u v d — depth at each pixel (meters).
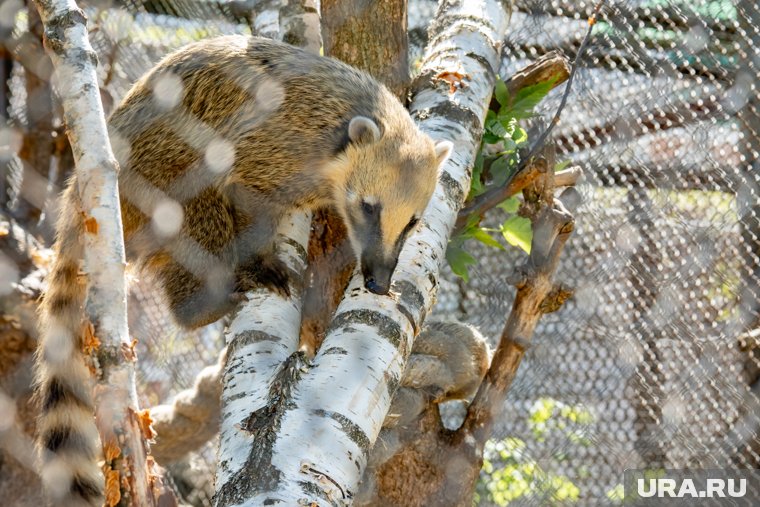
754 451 6.50
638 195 6.57
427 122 4.82
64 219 4.47
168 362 6.40
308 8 5.29
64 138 6.13
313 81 4.57
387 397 3.14
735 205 6.82
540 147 4.82
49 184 6.13
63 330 4.30
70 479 3.98
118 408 2.73
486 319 6.40
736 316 6.64
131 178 4.66
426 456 4.62
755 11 6.73
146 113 4.65
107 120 4.80
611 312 6.46
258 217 4.58
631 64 6.62
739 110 6.72
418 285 3.75
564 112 6.42
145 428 2.80
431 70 5.11
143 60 6.26
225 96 4.50
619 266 6.46
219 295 4.48
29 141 6.05
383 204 4.40
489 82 5.08
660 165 6.62
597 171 6.48
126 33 6.16
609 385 6.39
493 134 5.15
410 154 4.43
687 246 6.64
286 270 4.32
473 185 5.05
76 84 2.99
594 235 6.43
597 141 6.47
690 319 6.58
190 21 6.33
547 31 6.38
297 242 4.60
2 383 5.36
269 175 4.55
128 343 2.80
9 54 6.03
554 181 4.64
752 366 6.57
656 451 6.36
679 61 6.69
